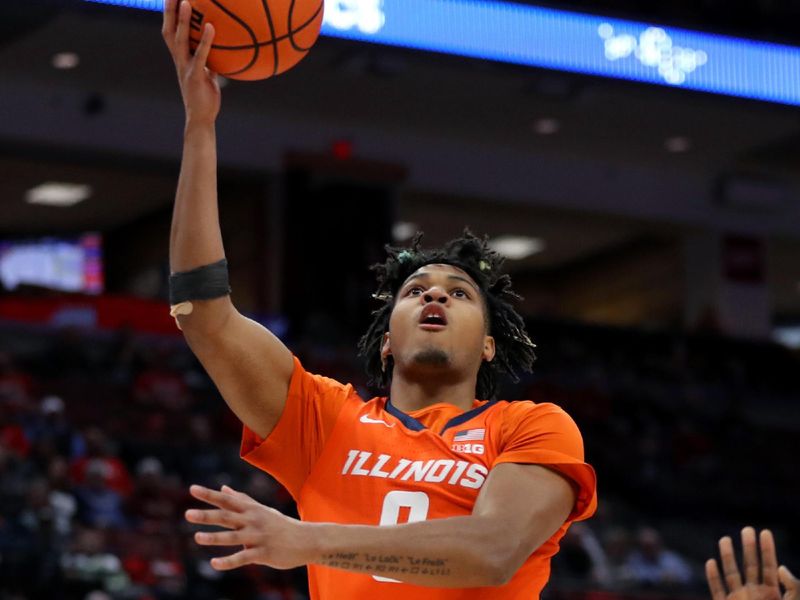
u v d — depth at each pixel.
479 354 4.91
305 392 4.73
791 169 30.97
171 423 21.30
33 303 24.69
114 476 17.66
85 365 22.31
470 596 4.34
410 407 4.82
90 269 31.14
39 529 14.66
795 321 39.06
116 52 23.69
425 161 28.77
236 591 15.07
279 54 4.89
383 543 3.87
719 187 31.41
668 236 32.62
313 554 3.79
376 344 5.48
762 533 4.50
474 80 24.94
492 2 12.52
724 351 30.33
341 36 11.84
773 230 32.25
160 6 10.81
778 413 29.47
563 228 32.28
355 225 27.64
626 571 18.39
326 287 27.23
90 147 25.88
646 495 24.08
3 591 13.86
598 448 24.92
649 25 13.30
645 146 29.28
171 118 26.61
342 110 26.98
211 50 4.82
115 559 14.60
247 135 27.19
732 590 4.48
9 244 30.95
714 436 27.00
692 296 31.89
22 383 20.58
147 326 25.19
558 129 28.02
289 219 27.28
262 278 27.28
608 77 13.03
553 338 29.03
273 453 4.72
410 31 12.15
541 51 12.72
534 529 4.15
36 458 17.30
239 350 4.59
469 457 4.48
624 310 34.38
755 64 13.74
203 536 3.68
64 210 30.06
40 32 22.53
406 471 4.48
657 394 28.31
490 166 29.44
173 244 4.53
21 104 25.31
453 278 5.05
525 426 4.50
